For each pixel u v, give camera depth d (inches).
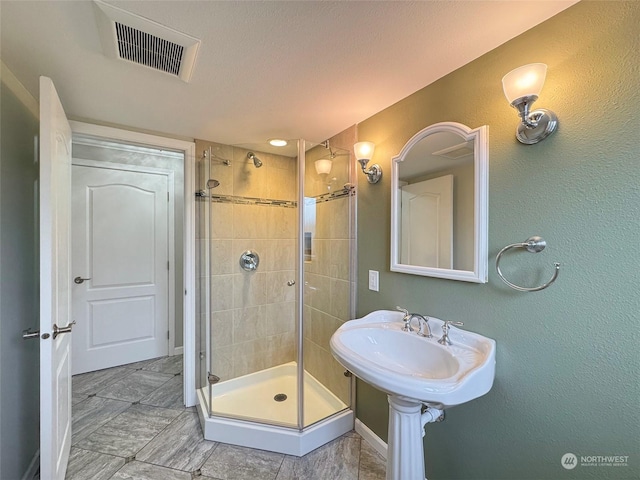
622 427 32.6
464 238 48.3
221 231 89.1
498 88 44.1
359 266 73.3
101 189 109.0
